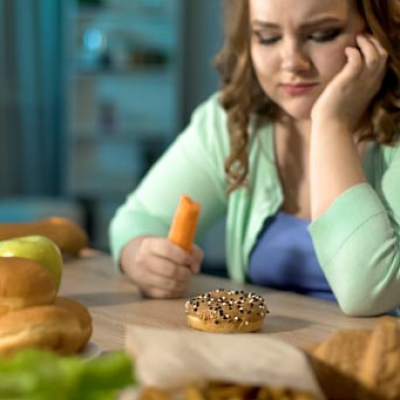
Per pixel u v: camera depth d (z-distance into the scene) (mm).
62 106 5324
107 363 531
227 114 1634
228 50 1640
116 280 1469
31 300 875
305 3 1328
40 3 5180
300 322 1159
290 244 1550
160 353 691
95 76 5375
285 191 1609
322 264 1298
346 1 1366
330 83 1375
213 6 5586
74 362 527
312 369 729
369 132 1482
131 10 5332
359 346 746
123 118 5527
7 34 5145
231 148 1613
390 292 1248
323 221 1295
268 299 1333
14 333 812
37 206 4934
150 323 1135
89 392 519
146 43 5480
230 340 745
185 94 5668
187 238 1331
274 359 694
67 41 5215
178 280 1314
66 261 1648
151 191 1659
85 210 5461
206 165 1671
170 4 5402
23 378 501
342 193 1298
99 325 1111
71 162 5352
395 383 716
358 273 1244
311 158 1345
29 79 5234
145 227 1583
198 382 665
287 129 1610
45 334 823
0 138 5230
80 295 1336
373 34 1403
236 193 1627
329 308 1280
